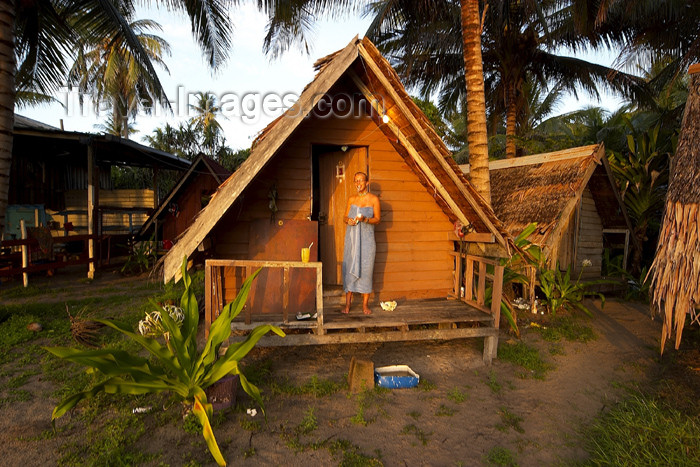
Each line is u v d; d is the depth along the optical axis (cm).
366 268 525
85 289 949
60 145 1264
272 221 567
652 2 1012
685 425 357
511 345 602
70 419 366
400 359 543
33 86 1029
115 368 316
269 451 324
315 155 668
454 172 524
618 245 1141
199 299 789
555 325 720
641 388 463
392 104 536
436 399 425
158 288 963
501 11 1098
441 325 627
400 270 652
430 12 967
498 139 1745
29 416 370
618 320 780
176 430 350
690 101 411
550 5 1248
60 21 900
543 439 356
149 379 341
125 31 961
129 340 563
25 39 920
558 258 998
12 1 654
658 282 397
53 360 500
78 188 1664
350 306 581
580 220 1014
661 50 1211
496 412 403
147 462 306
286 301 465
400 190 650
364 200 531
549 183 902
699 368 524
